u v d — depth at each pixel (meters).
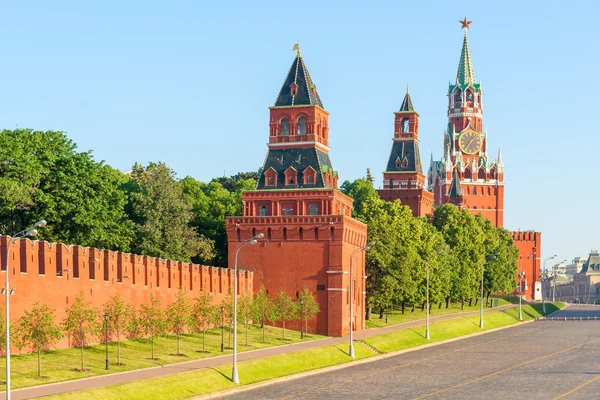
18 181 119.25
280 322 145.62
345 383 103.00
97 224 131.12
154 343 115.75
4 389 81.38
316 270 143.25
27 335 90.00
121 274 115.50
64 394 78.50
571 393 96.50
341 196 151.00
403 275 169.12
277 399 90.06
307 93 148.88
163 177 159.50
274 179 148.00
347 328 145.88
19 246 96.50
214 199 191.50
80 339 105.19
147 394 85.31
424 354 137.88
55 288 101.81
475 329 183.38
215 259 172.00
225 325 137.75
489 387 100.75
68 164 129.00
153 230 152.12
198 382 93.31
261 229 145.12
